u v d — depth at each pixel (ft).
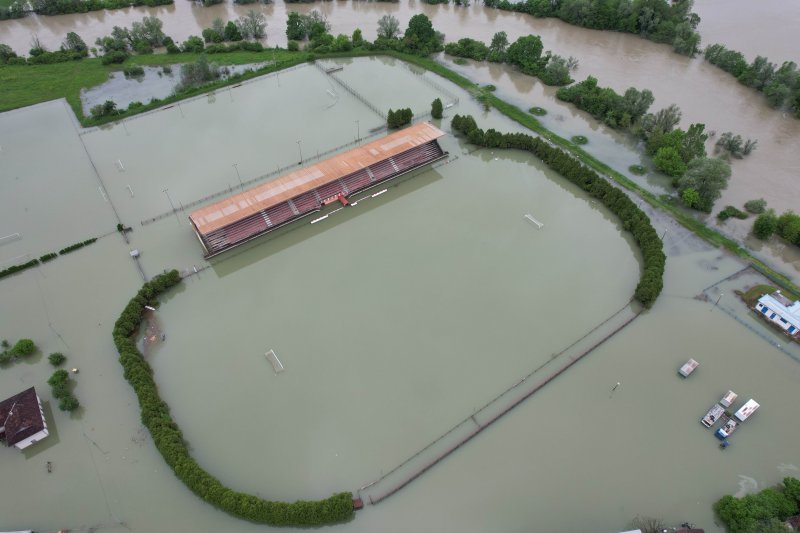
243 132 474.49
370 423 274.16
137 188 414.62
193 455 262.06
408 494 249.34
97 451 265.54
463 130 461.78
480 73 564.30
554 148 438.40
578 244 371.35
